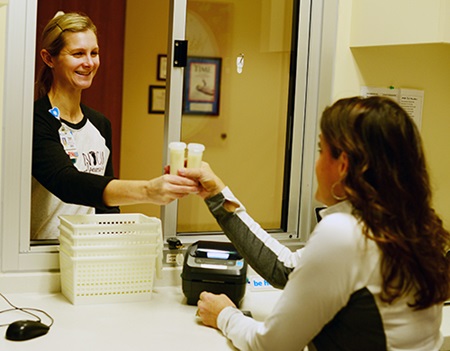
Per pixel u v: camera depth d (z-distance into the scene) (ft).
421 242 4.76
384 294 4.71
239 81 9.89
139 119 15.12
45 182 7.36
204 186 6.77
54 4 13.83
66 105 8.20
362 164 4.73
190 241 8.38
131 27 14.73
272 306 7.39
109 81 14.80
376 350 4.84
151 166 15.35
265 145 9.63
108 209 8.07
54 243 7.66
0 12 7.03
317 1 8.62
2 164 7.22
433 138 9.37
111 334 6.20
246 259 6.77
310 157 8.84
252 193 9.86
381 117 4.75
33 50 7.20
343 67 8.70
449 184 9.57
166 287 7.86
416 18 7.50
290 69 8.92
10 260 7.38
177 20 7.99
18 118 7.22
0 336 6.00
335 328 4.97
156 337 6.17
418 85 9.16
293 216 8.96
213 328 6.46
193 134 10.34
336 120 4.92
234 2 9.71
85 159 8.40
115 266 7.06
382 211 4.68
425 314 4.96
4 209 7.29
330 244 4.77
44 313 6.67
